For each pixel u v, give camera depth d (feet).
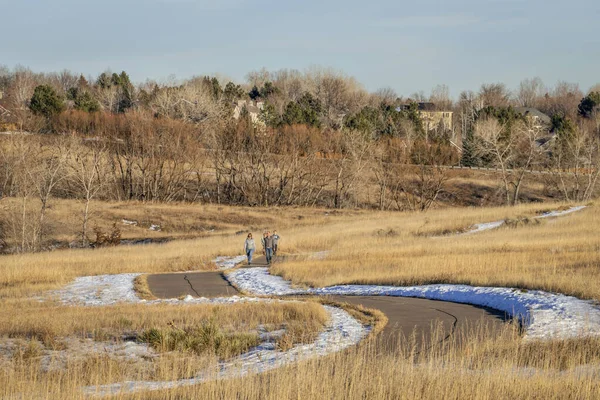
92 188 339.98
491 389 49.29
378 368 53.72
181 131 411.95
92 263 194.59
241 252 220.23
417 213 344.49
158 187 408.67
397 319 90.89
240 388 52.80
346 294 128.98
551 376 51.24
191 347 76.07
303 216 357.61
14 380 58.75
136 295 138.62
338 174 413.80
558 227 231.71
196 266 192.24
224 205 390.42
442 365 54.49
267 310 98.07
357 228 272.51
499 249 173.99
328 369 54.24
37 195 312.71
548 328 75.41
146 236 304.71
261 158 415.64
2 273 173.06
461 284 124.57
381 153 420.77
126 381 62.54
